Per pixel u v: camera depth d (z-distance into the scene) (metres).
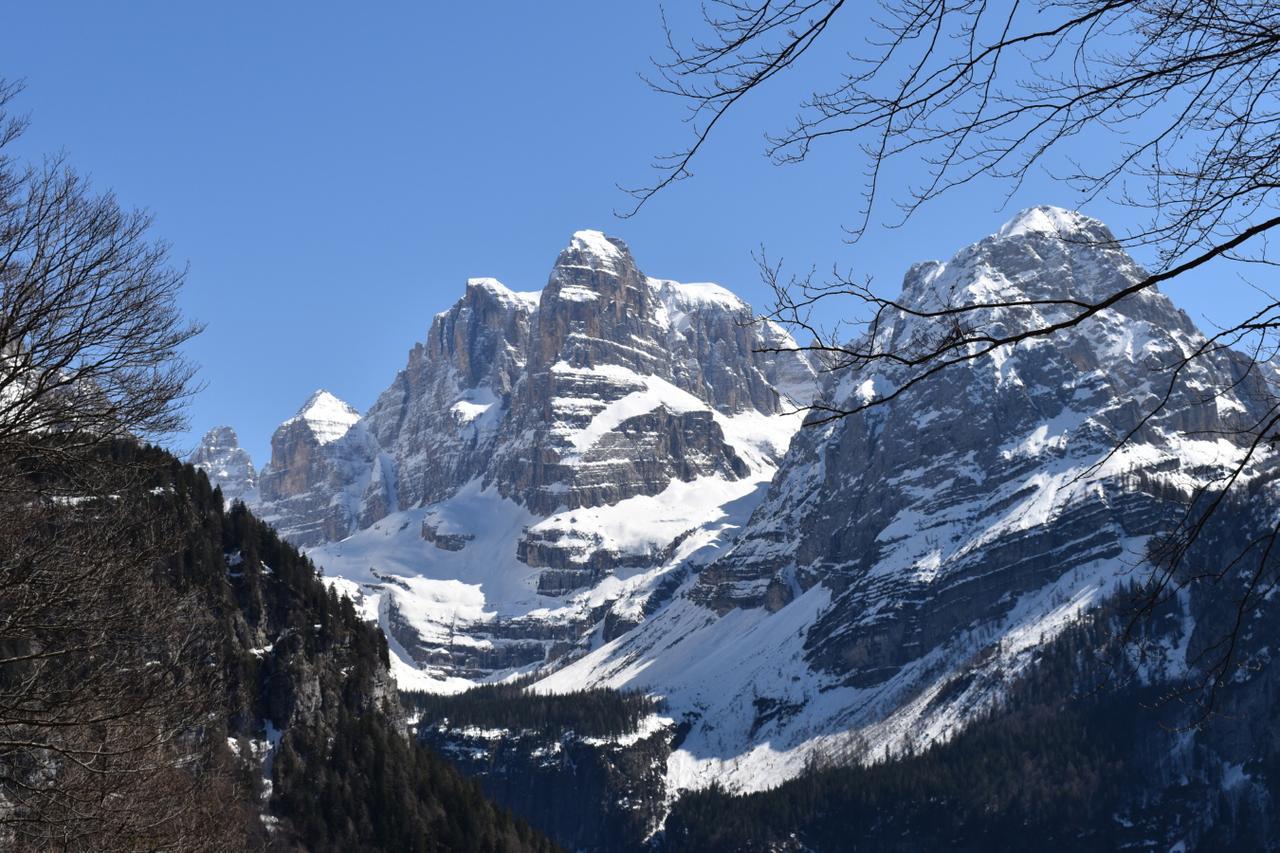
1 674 28.09
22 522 27.38
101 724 28.09
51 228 26.66
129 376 28.28
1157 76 14.27
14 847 28.41
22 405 26.67
